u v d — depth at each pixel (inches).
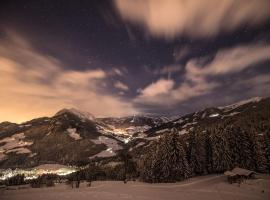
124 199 2573.8
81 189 3518.7
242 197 2313.0
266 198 2230.6
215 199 2326.5
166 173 3718.0
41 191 3599.9
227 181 3117.6
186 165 3772.1
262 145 3750.0
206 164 4018.2
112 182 4084.6
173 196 2591.0
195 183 3284.9
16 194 3400.6
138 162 4596.5
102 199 2632.9
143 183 3727.9
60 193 3216.0
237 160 3818.9
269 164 3614.7
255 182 2810.0
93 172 5059.1
